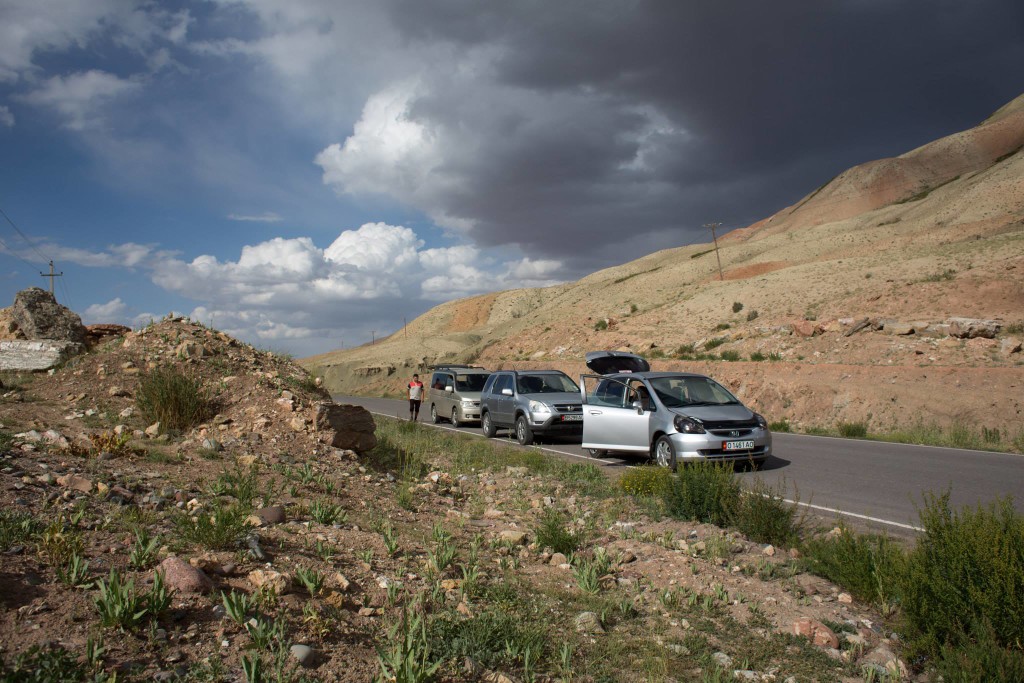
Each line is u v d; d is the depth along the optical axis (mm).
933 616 4266
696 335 46969
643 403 12047
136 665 3018
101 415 10148
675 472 10844
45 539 4125
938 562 4488
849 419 21844
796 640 4352
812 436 17453
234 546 4688
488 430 18094
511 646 3814
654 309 61500
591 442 12883
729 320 48656
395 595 4332
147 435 9203
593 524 7254
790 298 49219
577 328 63688
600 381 13617
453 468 11297
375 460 10398
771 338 35156
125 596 3428
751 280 62156
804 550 6246
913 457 13000
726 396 12242
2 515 4539
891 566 5184
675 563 5801
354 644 3588
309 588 4098
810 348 31422
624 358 18703
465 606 4301
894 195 193375
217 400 10938
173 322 14141
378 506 7078
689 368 32344
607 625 4438
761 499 6863
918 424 20156
